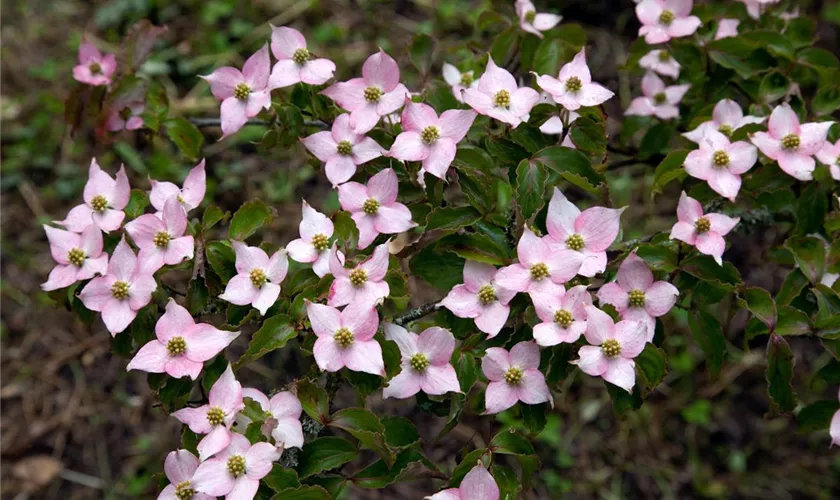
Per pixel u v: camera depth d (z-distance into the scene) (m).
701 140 1.12
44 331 1.81
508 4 1.32
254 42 2.16
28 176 1.99
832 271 1.09
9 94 2.11
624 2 2.18
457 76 1.22
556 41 1.17
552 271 1.02
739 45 1.22
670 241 1.09
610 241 1.03
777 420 1.75
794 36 1.29
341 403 1.64
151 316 1.06
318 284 1.03
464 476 1.01
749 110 1.21
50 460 1.67
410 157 1.05
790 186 1.15
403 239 1.57
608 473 1.71
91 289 1.04
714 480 1.70
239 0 2.22
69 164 2.00
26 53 2.18
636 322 1.00
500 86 1.08
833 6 2.04
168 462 0.99
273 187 1.92
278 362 1.58
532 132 1.08
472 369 1.04
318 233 1.04
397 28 2.19
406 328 1.06
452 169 1.07
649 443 1.75
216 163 1.94
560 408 1.77
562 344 1.02
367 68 1.09
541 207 1.05
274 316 1.02
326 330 1.00
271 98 1.16
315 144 1.09
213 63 2.12
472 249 1.05
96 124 1.22
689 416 1.74
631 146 1.34
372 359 0.99
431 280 1.06
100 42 2.19
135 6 2.22
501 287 1.02
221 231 1.61
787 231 1.29
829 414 1.07
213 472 0.98
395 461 1.02
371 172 1.11
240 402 1.00
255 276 1.03
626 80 2.01
